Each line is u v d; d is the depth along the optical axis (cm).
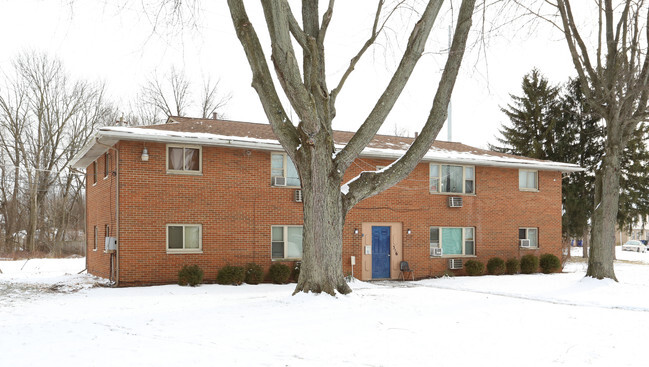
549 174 2541
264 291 1572
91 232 2219
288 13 1169
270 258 1891
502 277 2170
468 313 1106
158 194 1728
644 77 1778
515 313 1125
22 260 3155
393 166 1259
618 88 1794
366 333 888
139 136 1656
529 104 3775
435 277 2192
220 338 847
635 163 3616
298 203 1961
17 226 4212
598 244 1856
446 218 2253
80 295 1442
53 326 952
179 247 1761
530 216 2464
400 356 749
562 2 1819
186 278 1677
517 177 2447
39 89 4012
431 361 724
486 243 2334
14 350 772
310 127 1140
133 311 1115
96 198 2094
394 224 2147
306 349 782
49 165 4091
